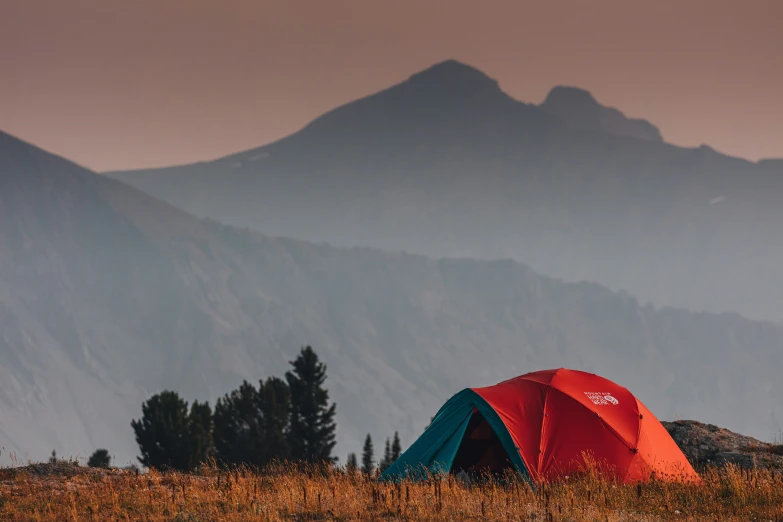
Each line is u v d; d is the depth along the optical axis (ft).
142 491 175.94
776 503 178.60
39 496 172.04
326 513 156.76
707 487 193.77
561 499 176.24
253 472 212.43
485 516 157.69
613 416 211.20
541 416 208.44
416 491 176.24
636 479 203.51
